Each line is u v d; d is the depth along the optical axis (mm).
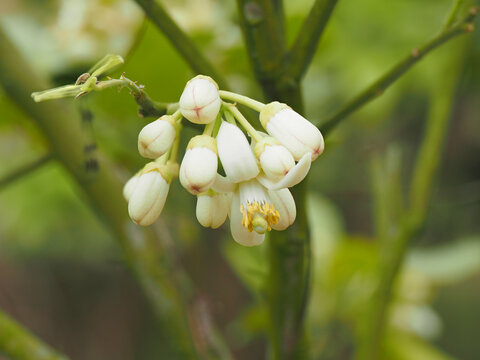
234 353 1390
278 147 447
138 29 563
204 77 453
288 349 527
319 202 879
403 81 934
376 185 629
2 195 988
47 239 1210
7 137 824
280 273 515
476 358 1769
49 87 580
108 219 586
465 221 1123
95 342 1540
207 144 451
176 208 709
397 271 608
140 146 456
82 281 1528
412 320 837
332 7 489
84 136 578
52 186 965
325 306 777
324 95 917
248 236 463
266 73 497
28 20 756
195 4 691
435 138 613
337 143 605
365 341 607
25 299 1498
